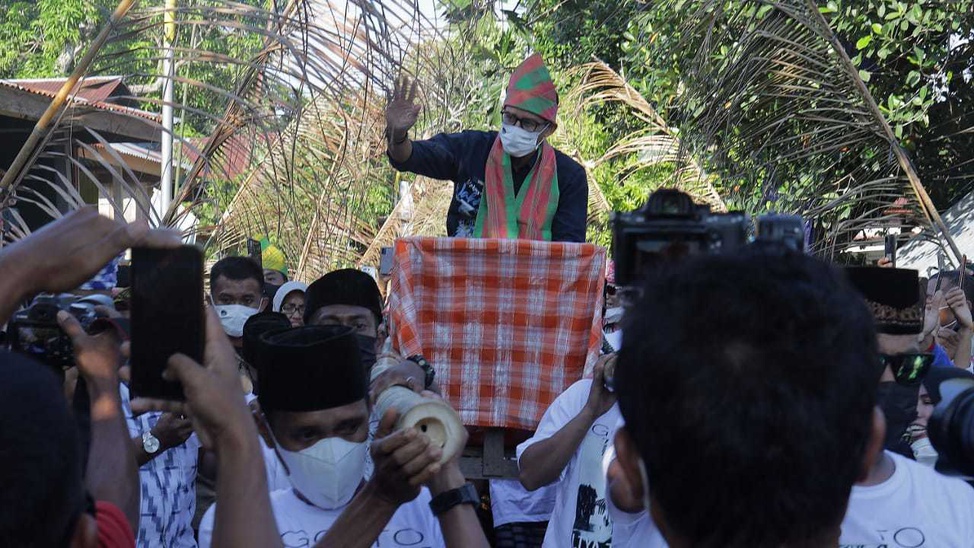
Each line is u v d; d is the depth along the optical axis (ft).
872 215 27.48
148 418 11.79
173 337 4.83
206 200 15.66
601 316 12.69
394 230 33.40
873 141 23.62
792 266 4.19
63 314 6.07
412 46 13.70
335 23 13.92
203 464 13.64
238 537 4.55
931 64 31.86
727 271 4.15
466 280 12.76
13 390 3.87
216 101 15.56
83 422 6.29
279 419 8.22
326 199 18.31
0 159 35.22
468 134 15.14
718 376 3.94
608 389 11.17
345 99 14.98
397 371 6.87
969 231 36.50
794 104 23.59
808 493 3.96
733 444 3.90
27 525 3.77
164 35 15.25
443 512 6.39
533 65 14.42
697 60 23.72
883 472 7.25
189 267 4.86
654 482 4.20
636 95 31.99
